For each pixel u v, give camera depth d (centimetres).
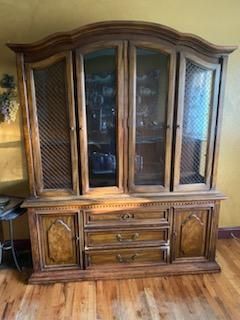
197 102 193
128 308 179
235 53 229
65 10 210
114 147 195
